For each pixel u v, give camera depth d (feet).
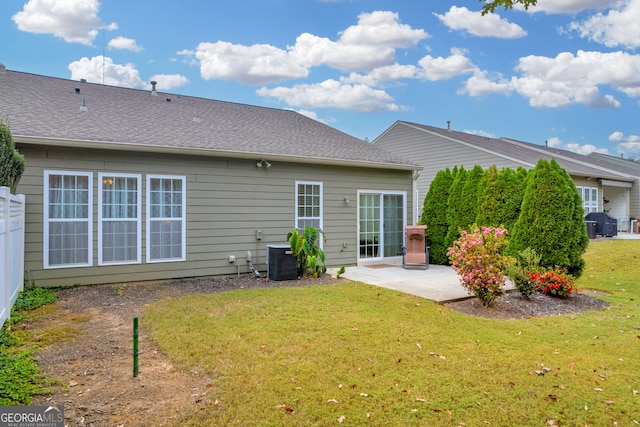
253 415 9.61
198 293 22.54
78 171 23.22
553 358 13.50
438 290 23.49
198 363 12.55
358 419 9.55
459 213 34.32
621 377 12.09
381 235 36.09
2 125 17.63
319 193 32.32
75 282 23.32
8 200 15.62
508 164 54.49
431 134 64.28
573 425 9.52
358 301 20.72
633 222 67.67
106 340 14.62
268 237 29.78
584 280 29.09
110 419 9.34
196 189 26.96
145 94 37.22
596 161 83.87
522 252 24.47
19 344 13.99
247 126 35.19
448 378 11.76
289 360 12.82
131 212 24.89
